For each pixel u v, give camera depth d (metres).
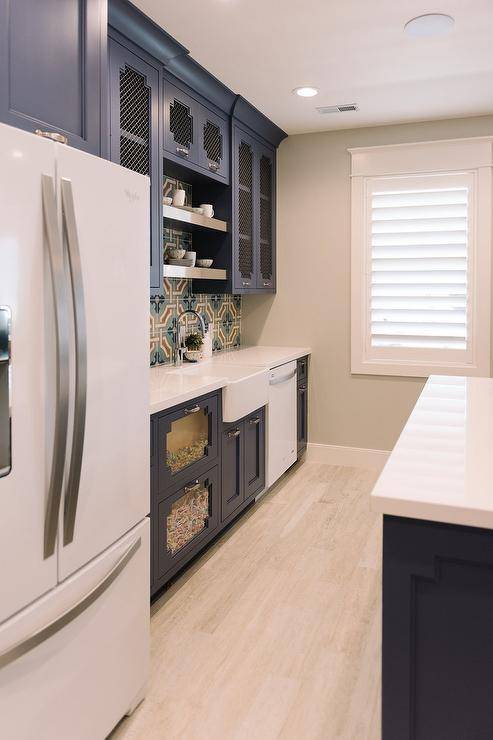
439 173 4.11
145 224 1.81
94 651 1.61
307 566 2.87
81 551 1.55
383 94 3.58
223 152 3.67
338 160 4.36
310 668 2.10
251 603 2.54
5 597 1.30
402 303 4.29
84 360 1.47
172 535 2.57
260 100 3.68
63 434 1.41
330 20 2.63
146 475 1.87
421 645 1.21
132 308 1.75
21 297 1.31
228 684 2.01
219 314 4.41
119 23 2.47
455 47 2.92
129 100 2.63
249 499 3.44
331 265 4.46
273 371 3.70
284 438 3.99
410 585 1.20
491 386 2.52
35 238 1.34
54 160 1.39
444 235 4.13
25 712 1.37
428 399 2.21
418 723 1.23
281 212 4.56
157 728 1.81
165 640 2.26
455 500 1.13
